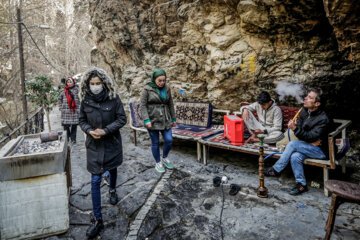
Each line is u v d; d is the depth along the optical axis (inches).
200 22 162.7
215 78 170.7
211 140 145.0
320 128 102.8
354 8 82.1
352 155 140.3
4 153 80.1
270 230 84.5
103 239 83.0
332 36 120.0
